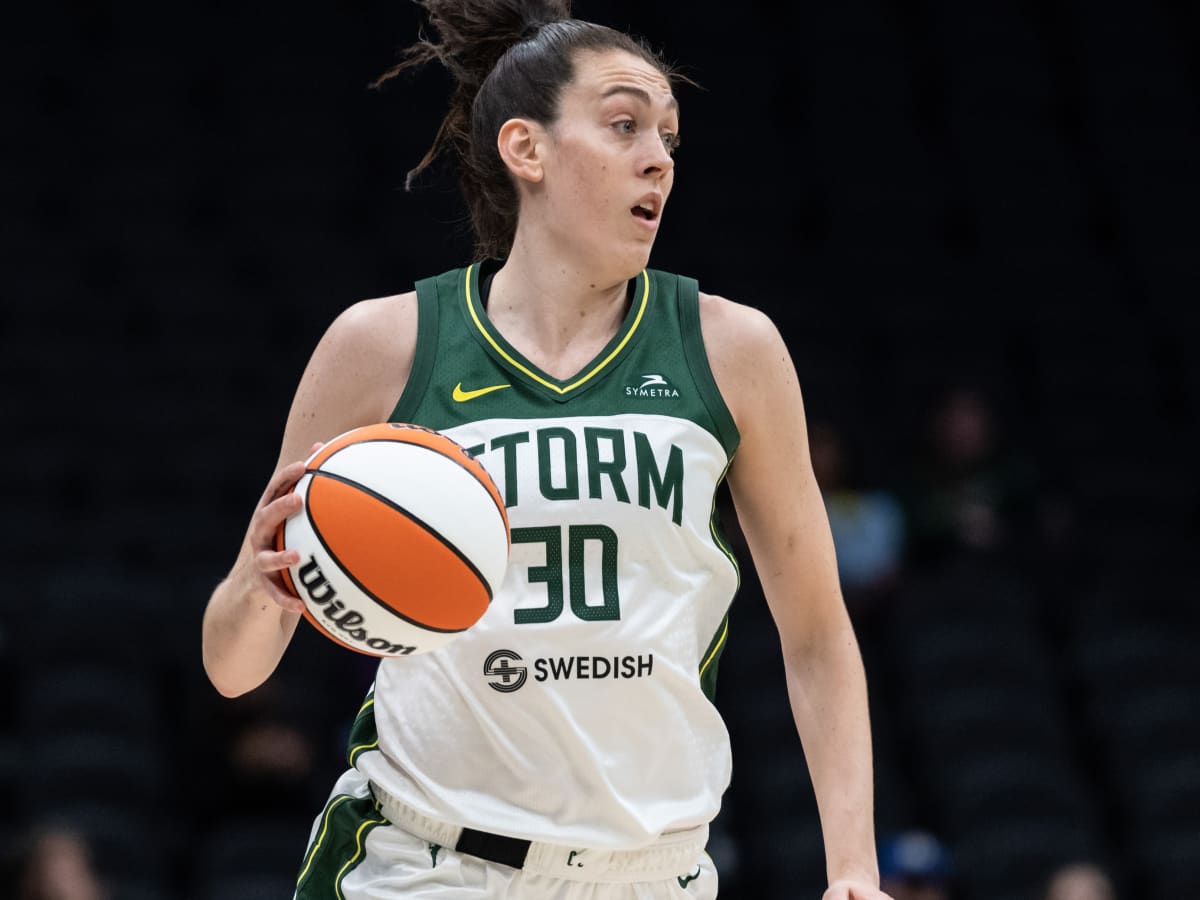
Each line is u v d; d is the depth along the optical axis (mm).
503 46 5285
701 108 22156
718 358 4887
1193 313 20344
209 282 19094
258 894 12055
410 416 4824
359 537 4242
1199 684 15531
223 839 12469
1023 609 15664
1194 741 14859
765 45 23109
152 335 18312
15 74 21219
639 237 4848
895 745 14688
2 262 18953
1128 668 15570
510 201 5094
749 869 13234
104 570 15148
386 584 4250
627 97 4840
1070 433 18703
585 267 4875
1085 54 23578
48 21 22047
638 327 4891
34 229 19516
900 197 21359
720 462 4848
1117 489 18125
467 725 4680
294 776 12969
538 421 4742
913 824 13906
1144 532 17781
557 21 5188
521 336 4914
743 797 13883
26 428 17125
